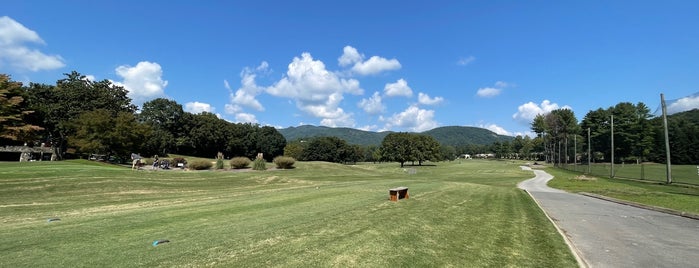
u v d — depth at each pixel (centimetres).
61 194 1936
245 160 4594
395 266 661
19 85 5075
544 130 12619
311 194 1792
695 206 1653
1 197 1750
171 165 5556
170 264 629
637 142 9431
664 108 3150
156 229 912
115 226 951
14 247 732
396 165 11731
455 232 977
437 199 1705
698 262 775
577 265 726
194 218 1078
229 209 1266
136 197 1916
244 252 706
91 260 646
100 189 2123
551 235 1009
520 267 702
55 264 625
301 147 13225
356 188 2170
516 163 12156
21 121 4622
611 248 891
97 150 4962
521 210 1523
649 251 863
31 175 2178
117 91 7000
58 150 6419
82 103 6381
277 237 830
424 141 11319
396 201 1514
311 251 723
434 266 676
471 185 2797
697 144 8356
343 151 13012
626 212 1530
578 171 6244
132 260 648
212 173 3316
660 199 1959
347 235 863
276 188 2505
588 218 1364
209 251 709
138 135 5222
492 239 926
